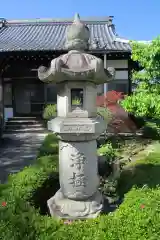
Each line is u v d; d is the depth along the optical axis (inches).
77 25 150.5
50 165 203.5
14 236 113.9
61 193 155.6
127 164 261.6
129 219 121.1
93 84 152.6
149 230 112.8
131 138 456.1
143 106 235.3
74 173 148.5
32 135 575.5
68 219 145.9
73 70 139.5
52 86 689.0
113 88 598.2
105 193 188.9
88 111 149.3
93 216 146.9
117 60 591.2
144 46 236.8
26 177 173.9
